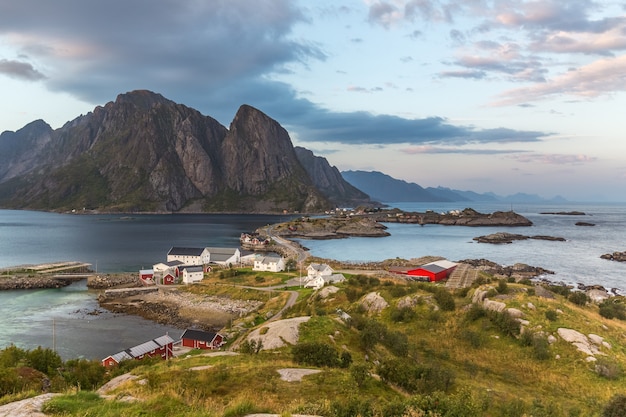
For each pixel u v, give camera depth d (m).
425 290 77.19
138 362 53.66
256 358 40.12
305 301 89.50
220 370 32.22
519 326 54.88
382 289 80.06
